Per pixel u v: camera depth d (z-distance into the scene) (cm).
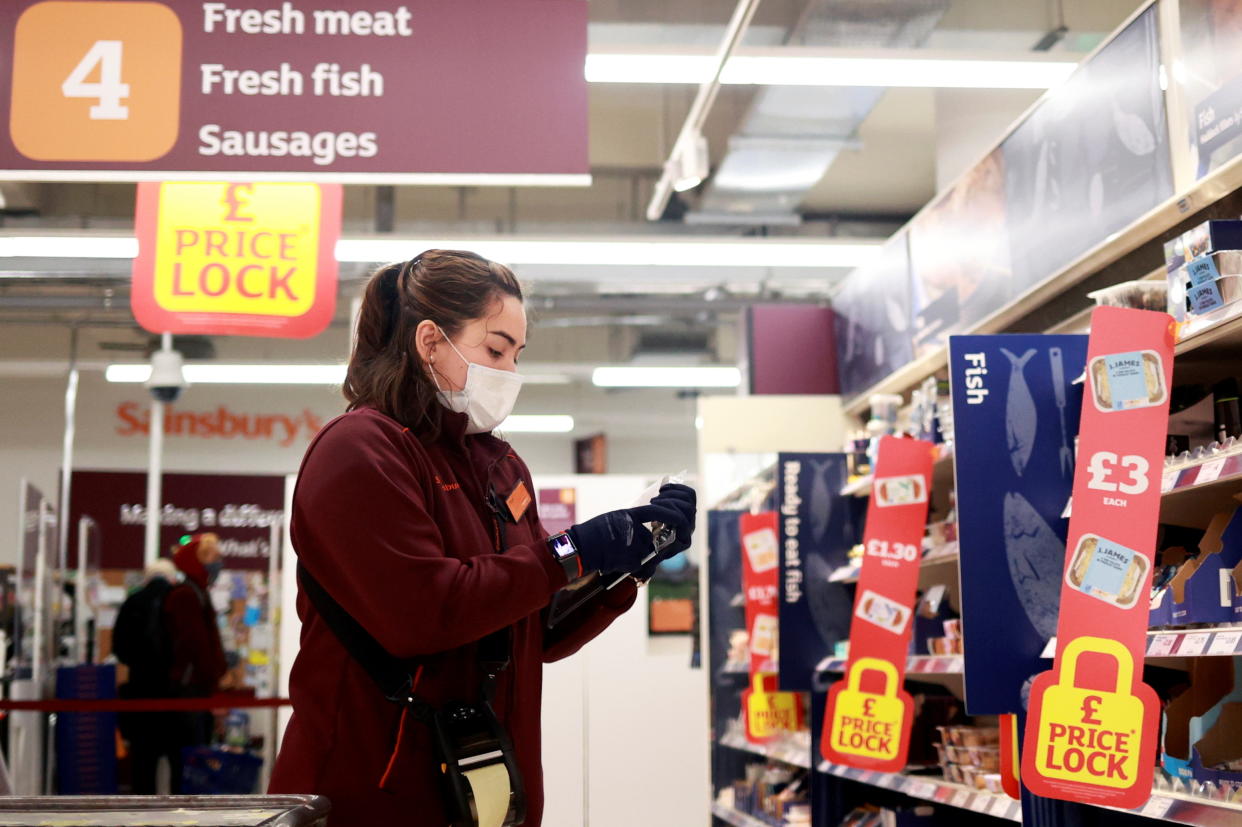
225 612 1241
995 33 631
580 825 688
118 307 1084
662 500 174
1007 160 425
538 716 177
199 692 843
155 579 859
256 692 1180
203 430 1434
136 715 840
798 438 626
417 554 154
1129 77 341
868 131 915
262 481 1338
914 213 1100
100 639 1253
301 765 158
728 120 809
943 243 488
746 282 1009
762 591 524
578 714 697
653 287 1073
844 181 1020
